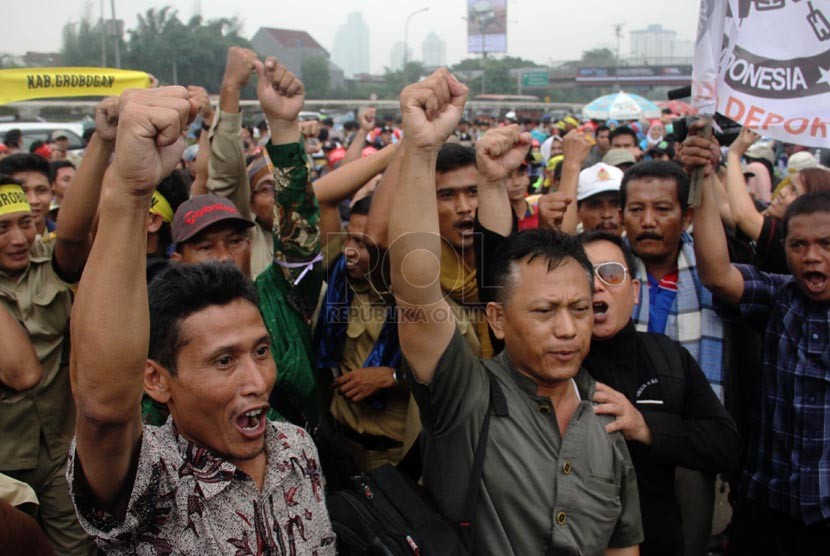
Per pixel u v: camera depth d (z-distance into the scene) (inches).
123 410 50.6
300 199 97.1
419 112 68.9
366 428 108.6
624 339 94.7
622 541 78.8
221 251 100.7
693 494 100.8
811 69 102.3
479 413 75.0
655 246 117.6
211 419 57.9
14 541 57.2
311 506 62.8
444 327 73.0
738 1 104.3
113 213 49.1
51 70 135.9
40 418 115.3
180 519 56.1
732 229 149.3
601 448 76.0
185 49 1878.7
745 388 122.2
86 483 52.8
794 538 101.6
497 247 83.4
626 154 250.5
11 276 116.8
